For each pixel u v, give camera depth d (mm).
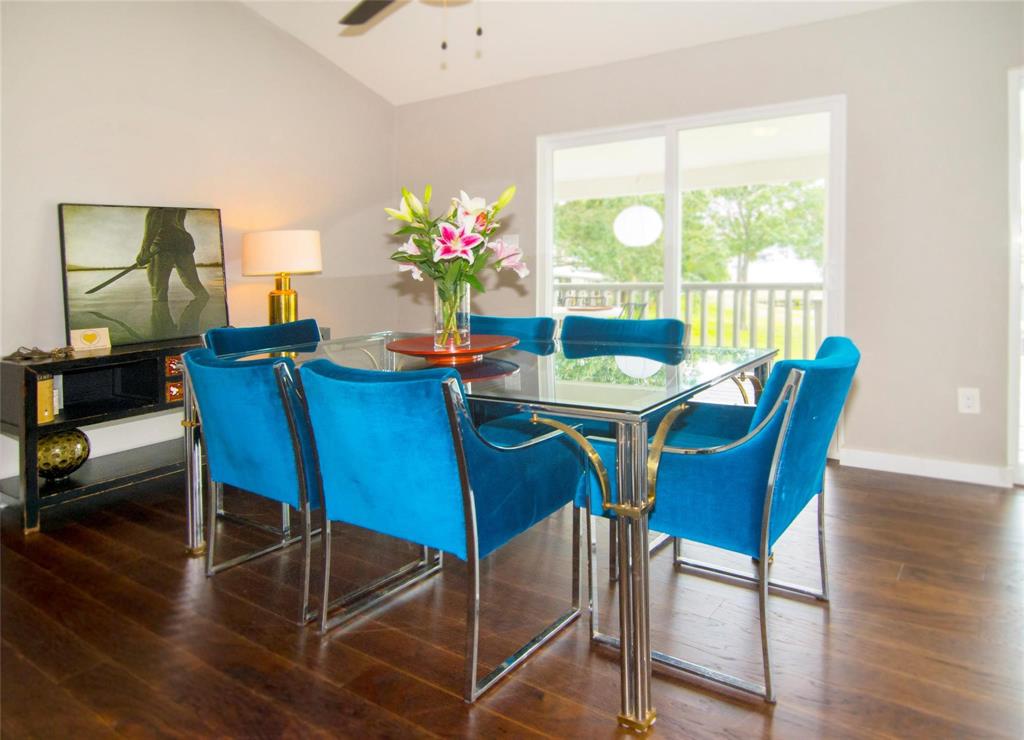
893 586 2186
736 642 1889
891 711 1584
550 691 1690
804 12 3328
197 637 1947
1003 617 1985
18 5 3059
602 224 4172
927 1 3115
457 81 4469
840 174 3404
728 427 2285
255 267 3766
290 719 1588
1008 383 3100
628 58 3920
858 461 3475
